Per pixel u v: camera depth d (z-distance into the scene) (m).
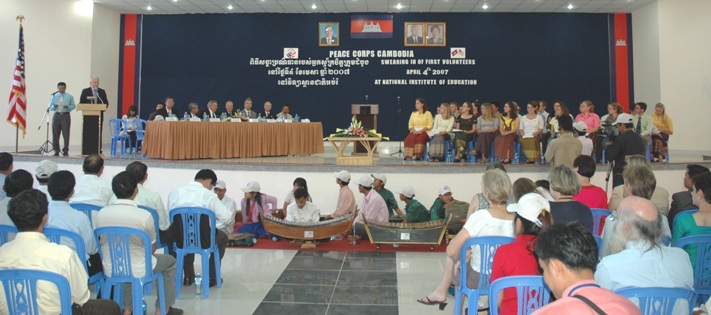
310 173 7.32
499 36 13.51
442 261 5.09
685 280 2.03
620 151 5.86
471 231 2.98
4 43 11.23
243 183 7.40
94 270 3.29
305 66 13.72
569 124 5.95
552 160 6.06
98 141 8.23
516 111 8.23
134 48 13.85
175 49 13.84
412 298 3.89
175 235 3.94
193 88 13.81
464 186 7.28
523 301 2.11
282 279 4.40
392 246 5.81
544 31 13.45
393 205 6.63
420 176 7.27
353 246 5.79
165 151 7.84
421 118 9.39
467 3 12.74
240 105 13.77
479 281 2.92
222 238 4.22
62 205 3.09
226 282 4.30
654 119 9.19
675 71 12.14
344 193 6.30
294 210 6.01
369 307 3.68
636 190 3.21
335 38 13.65
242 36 13.77
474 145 8.80
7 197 3.39
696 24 12.05
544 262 1.54
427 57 13.55
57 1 12.01
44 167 4.26
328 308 3.64
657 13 12.27
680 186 7.97
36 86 11.66
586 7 12.98
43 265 2.19
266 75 13.77
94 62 12.74
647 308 1.92
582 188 4.09
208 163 7.47
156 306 3.44
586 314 1.25
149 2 12.81
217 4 13.00
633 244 2.06
